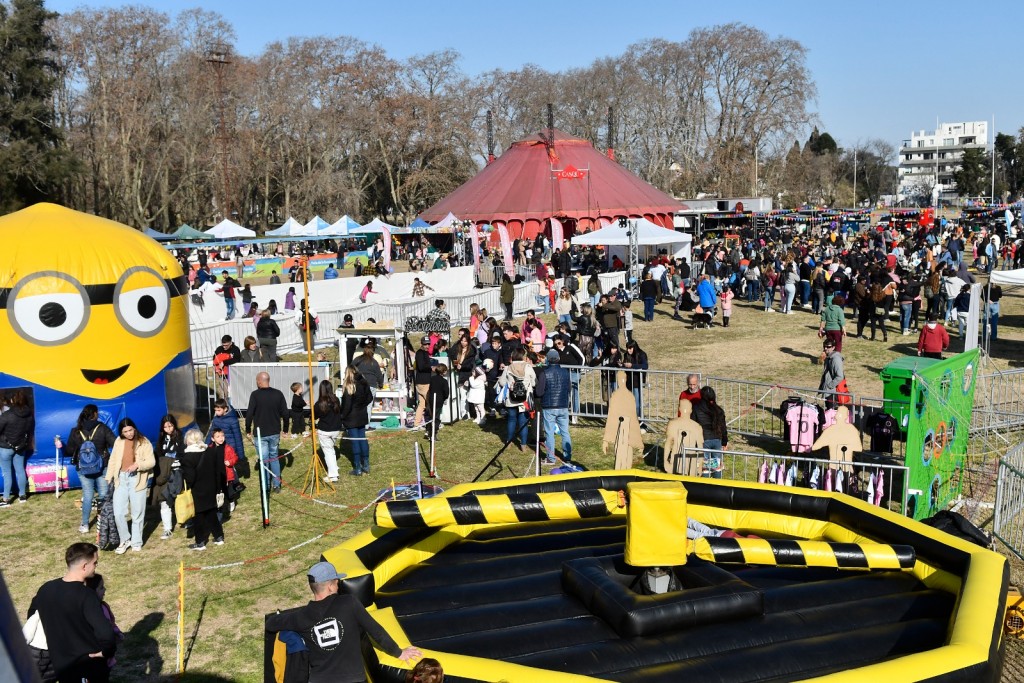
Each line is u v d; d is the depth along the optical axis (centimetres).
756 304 3000
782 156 8619
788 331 2486
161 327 1353
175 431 1145
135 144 6469
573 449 1480
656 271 3089
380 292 3008
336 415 1324
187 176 6769
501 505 669
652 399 1789
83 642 620
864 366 2009
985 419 1487
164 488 1123
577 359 1652
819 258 3534
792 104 8362
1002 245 4012
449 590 613
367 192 8331
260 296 2705
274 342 1925
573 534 718
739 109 8619
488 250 4066
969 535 788
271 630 529
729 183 8644
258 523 1171
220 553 1073
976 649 482
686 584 583
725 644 526
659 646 520
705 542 609
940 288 2455
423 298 2602
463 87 8331
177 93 6825
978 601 534
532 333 1948
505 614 570
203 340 2105
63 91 6238
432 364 1605
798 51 8350
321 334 2403
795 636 540
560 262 3259
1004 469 1044
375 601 604
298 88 7500
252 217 8269
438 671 452
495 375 1656
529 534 727
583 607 576
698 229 5622
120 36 6222
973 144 17938
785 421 1360
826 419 1284
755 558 604
